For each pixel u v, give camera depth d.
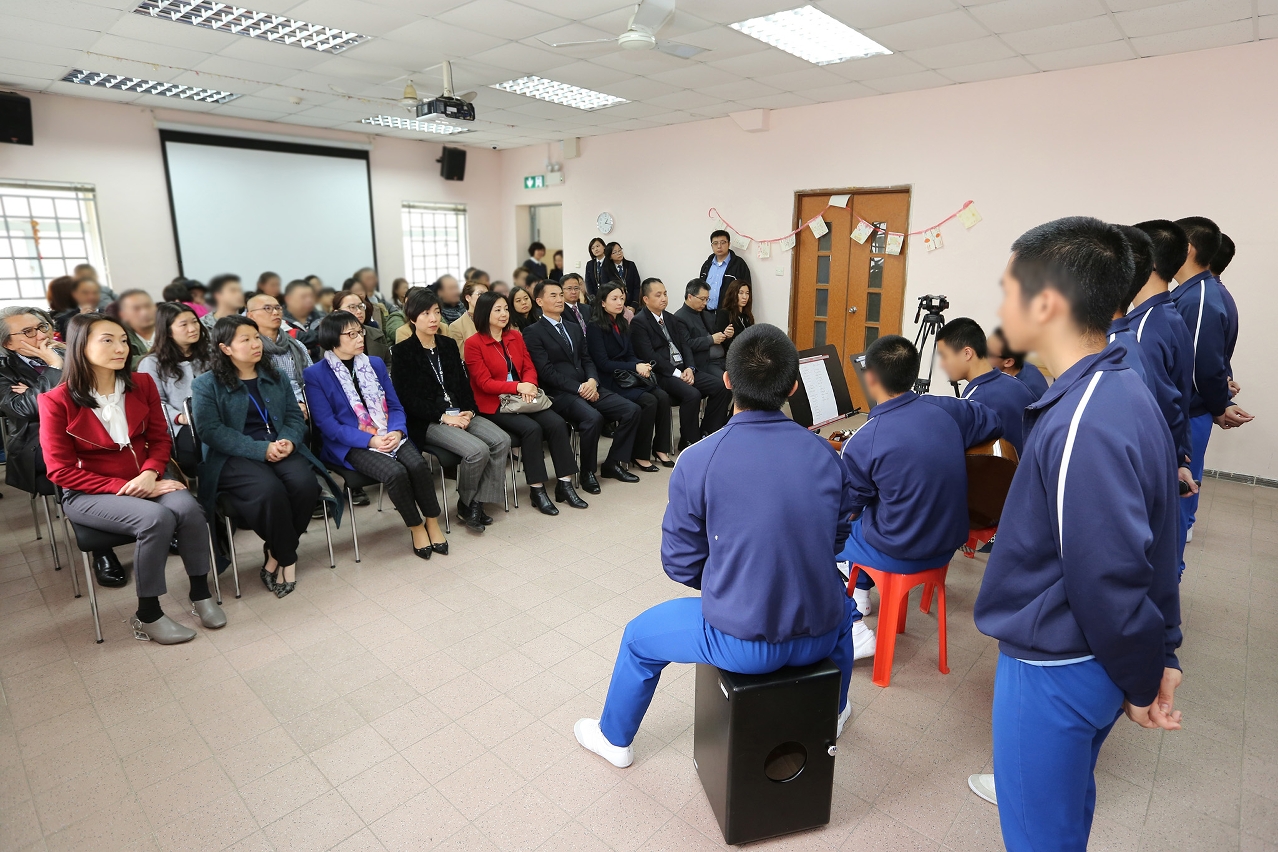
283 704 2.08
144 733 1.94
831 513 1.39
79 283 4.63
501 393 3.63
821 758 1.53
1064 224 1.03
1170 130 4.32
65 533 2.72
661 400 4.44
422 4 3.69
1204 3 3.40
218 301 4.31
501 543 3.29
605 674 2.25
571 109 6.27
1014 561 1.12
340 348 3.07
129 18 3.91
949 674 2.25
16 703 2.06
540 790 1.74
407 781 1.77
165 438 2.61
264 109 6.40
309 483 2.76
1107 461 0.96
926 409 2.00
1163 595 1.04
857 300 6.01
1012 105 4.91
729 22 3.90
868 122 5.63
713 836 1.59
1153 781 1.78
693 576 1.54
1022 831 1.18
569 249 8.30
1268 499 3.96
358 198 7.85
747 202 6.52
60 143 5.86
